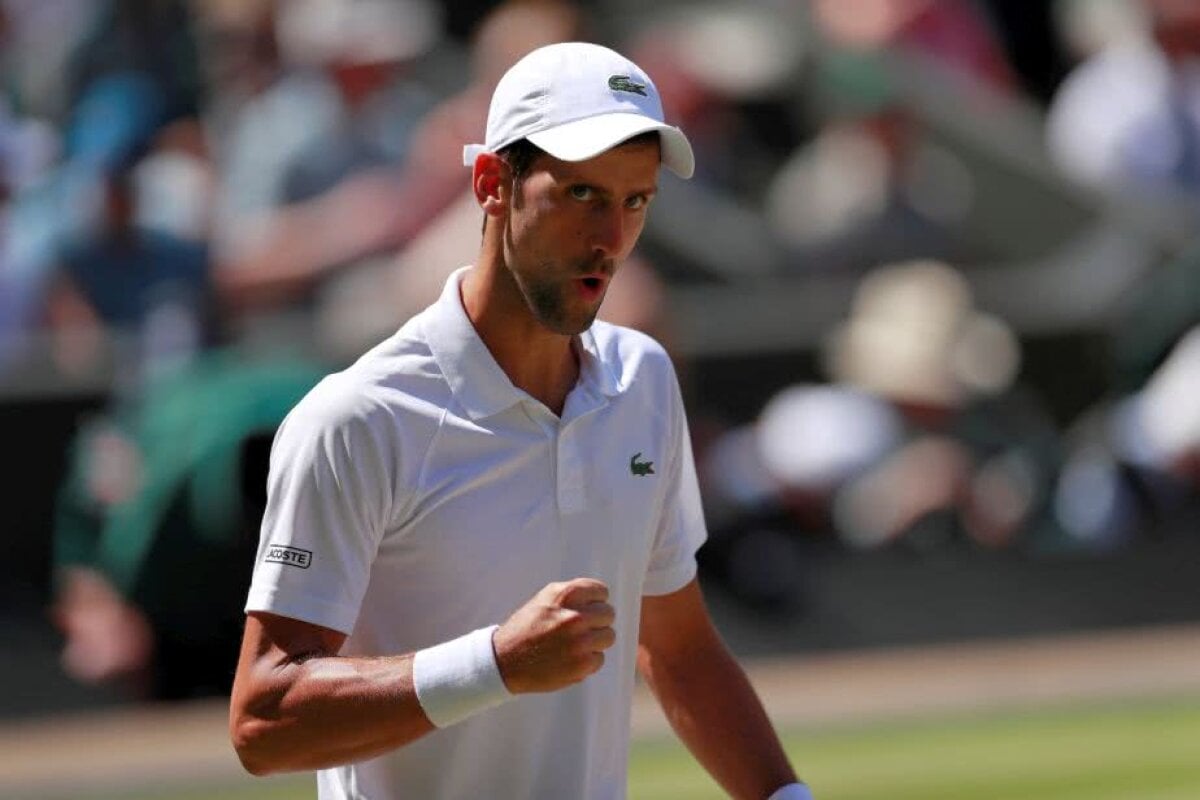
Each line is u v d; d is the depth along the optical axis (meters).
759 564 29.62
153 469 24.41
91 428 29.02
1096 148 38.81
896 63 39.25
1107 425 33.12
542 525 11.10
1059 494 31.89
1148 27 39.44
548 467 11.09
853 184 36.59
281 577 10.77
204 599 24.45
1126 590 31.44
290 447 10.87
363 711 10.42
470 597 11.05
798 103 40.34
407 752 11.31
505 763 11.33
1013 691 28.67
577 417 11.14
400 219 32.59
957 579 30.80
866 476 30.83
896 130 36.59
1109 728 27.00
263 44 36.56
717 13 42.22
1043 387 34.31
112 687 26.98
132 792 24.20
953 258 36.47
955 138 38.75
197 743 25.11
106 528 25.80
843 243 35.72
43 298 30.86
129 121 32.97
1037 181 38.66
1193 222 37.28
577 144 10.33
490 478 10.98
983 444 31.94
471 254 29.47
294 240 32.59
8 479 28.81
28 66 36.59
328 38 34.94
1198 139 38.72
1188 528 32.00
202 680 25.20
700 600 12.38
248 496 23.92
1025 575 31.14
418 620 11.08
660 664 12.43
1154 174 38.41
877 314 32.59
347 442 10.76
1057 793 23.77
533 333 11.02
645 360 11.62
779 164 39.91
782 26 41.31
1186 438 32.09
